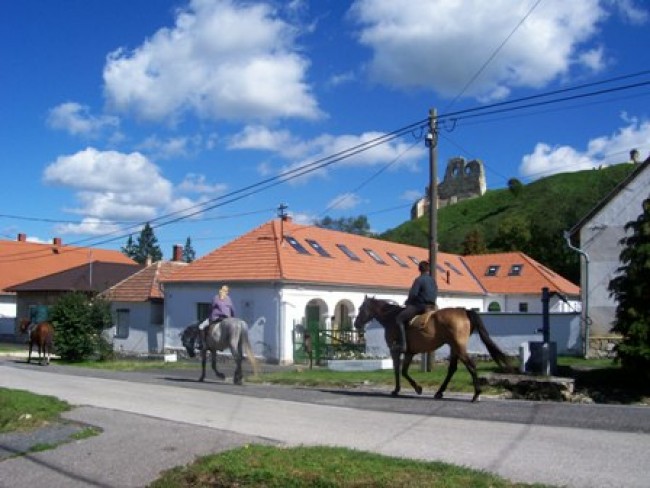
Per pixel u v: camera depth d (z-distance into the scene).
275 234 36.59
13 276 59.41
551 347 17.92
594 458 8.55
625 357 16.64
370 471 7.83
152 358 36.62
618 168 96.38
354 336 31.41
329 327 34.88
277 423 11.77
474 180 114.25
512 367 14.33
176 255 47.53
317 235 40.72
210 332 20.23
